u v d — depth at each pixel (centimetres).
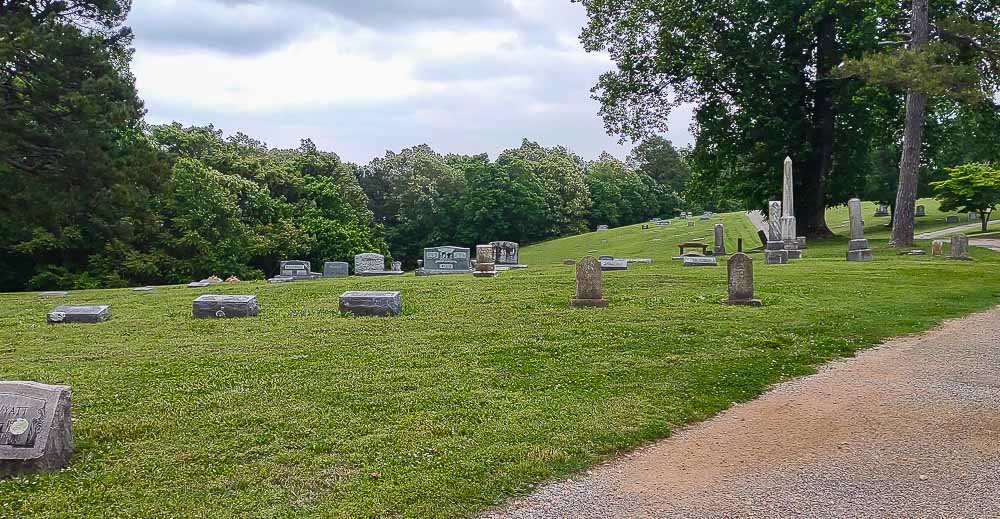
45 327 1401
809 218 3947
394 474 611
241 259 4128
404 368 970
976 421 730
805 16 3275
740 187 3956
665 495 573
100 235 3581
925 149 3791
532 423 736
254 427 734
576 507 554
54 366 1019
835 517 526
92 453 668
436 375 927
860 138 3756
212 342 1185
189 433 718
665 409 785
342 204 5706
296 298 1786
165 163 2859
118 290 2275
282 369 976
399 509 549
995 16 3078
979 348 1075
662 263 3198
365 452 661
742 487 584
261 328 1316
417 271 3275
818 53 3625
